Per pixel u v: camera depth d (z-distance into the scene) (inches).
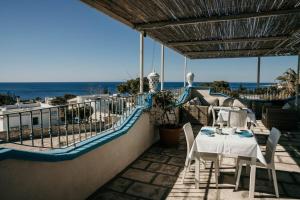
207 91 414.6
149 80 236.8
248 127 220.8
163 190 128.9
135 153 175.6
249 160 127.0
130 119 175.2
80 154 111.2
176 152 194.2
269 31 221.8
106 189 129.8
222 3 146.9
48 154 92.7
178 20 177.8
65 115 113.8
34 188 87.0
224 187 132.3
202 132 143.6
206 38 251.8
